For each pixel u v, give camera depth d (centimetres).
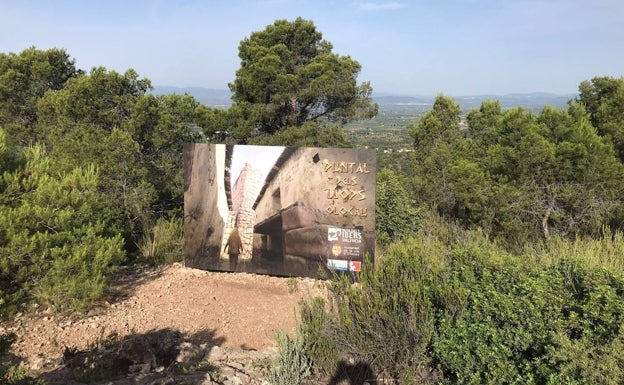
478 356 357
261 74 1638
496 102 1711
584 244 794
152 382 412
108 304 720
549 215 1022
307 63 1853
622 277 375
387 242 1005
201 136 1400
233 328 660
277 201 855
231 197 884
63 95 1222
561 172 1022
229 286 816
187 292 787
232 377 430
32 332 611
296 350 420
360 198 814
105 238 738
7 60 1678
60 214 660
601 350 311
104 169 1040
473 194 1112
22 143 1599
